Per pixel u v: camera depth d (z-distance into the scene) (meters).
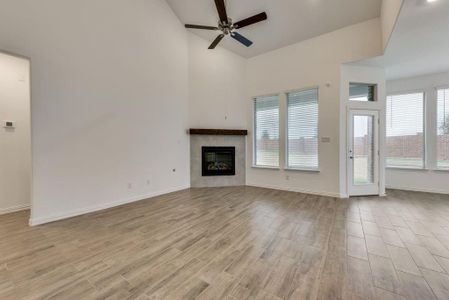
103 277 1.83
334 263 2.03
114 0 3.86
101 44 3.69
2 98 3.58
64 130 3.27
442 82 4.76
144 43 4.40
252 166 5.80
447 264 2.01
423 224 3.00
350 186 4.55
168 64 4.95
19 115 3.75
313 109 4.93
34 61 2.94
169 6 4.96
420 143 5.04
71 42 3.31
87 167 3.55
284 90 5.21
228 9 4.54
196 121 5.57
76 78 3.38
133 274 1.87
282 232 2.75
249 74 5.80
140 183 4.38
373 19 4.01
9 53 2.74
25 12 2.84
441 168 4.80
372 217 3.29
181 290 1.66
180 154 5.31
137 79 4.29
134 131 4.25
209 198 4.48
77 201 3.43
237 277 1.82
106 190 3.81
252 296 1.59
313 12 4.21
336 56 4.45
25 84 3.80
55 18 3.12
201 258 2.13
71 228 2.89
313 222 3.09
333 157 4.54
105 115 3.78
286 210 3.66
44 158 3.07
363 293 1.62
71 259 2.12
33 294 1.62
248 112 5.87
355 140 4.59
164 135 4.89
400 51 3.76
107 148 3.82
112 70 3.86
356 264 2.01
